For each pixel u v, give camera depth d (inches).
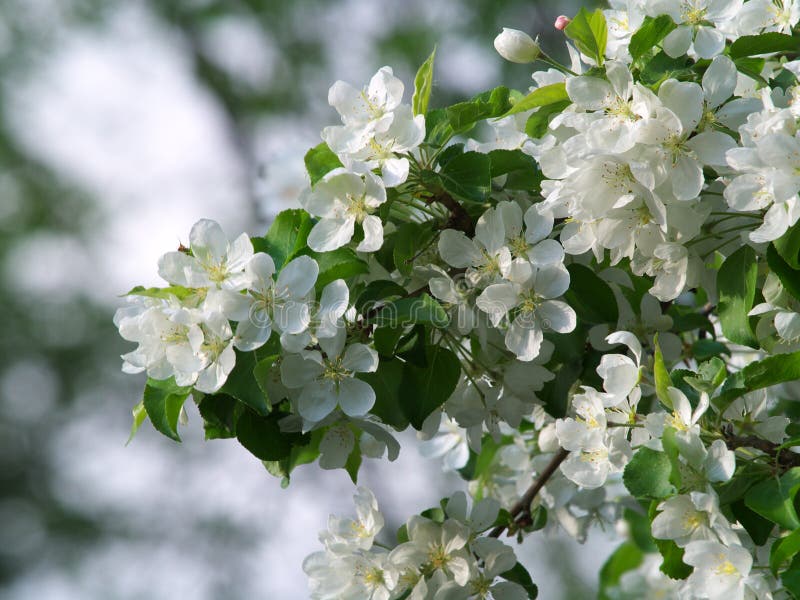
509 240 58.4
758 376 56.3
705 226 58.5
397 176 57.6
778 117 55.9
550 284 58.1
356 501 59.6
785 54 59.7
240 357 57.2
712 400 56.6
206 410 58.2
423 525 58.9
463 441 65.0
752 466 56.3
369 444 61.2
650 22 58.2
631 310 60.0
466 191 58.0
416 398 58.3
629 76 57.1
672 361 60.0
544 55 59.3
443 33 122.0
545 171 58.2
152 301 57.7
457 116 58.9
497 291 57.9
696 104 56.7
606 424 57.4
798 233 56.5
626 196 57.1
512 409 59.9
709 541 55.6
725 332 58.3
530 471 63.9
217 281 57.2
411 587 58.9
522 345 58.1
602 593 67.6
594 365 59.8
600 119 57.1
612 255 58.4
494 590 59.3
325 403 57.7
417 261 59.2
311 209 57.9
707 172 58.0
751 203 56.4
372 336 58.3
